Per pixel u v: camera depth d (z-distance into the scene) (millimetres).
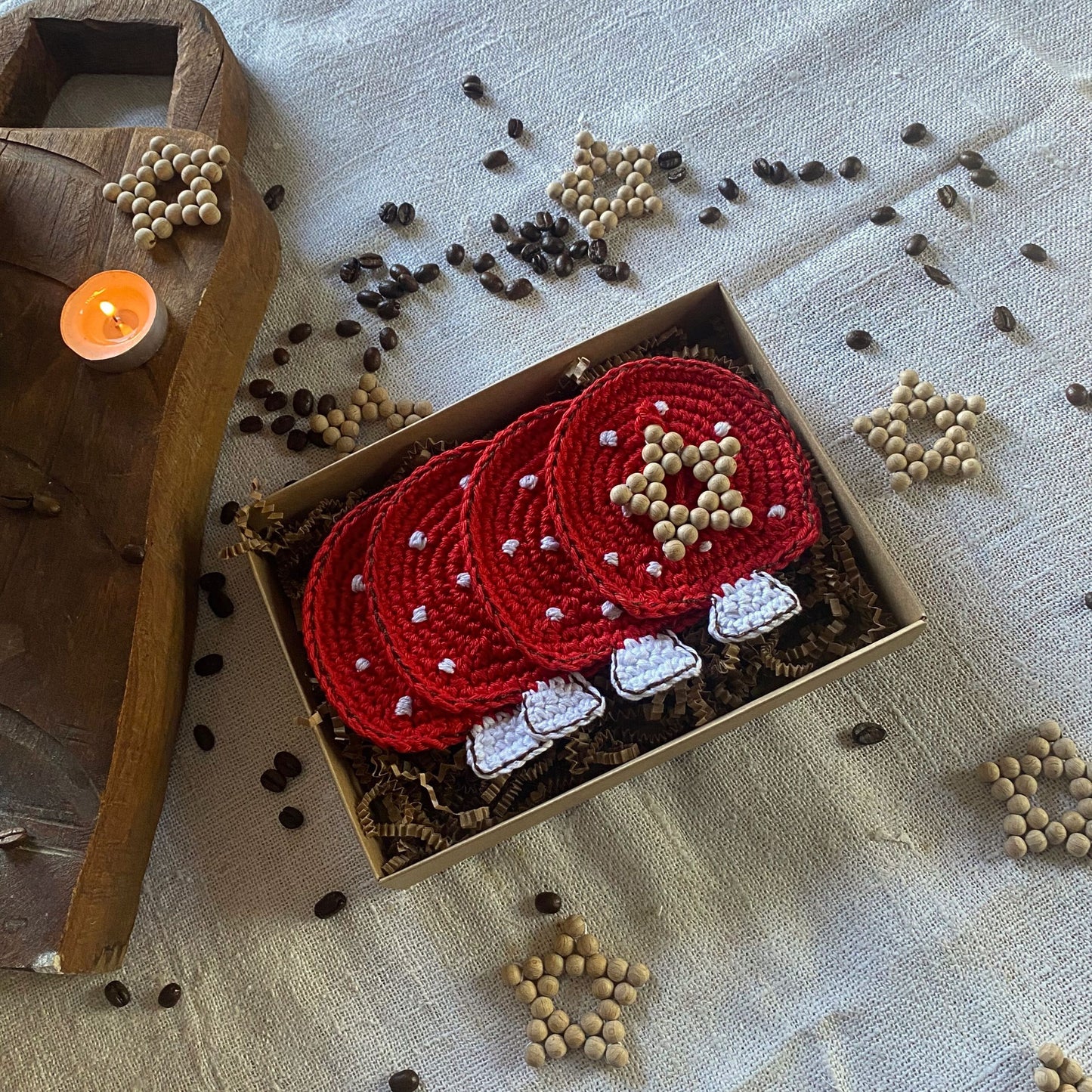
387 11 545
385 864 409
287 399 493
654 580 411
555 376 450
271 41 543
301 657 433
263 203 487
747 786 448
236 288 464
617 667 404
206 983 439
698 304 451
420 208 519
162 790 450
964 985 425
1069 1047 417
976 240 497
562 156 522
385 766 415
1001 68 514
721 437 422
